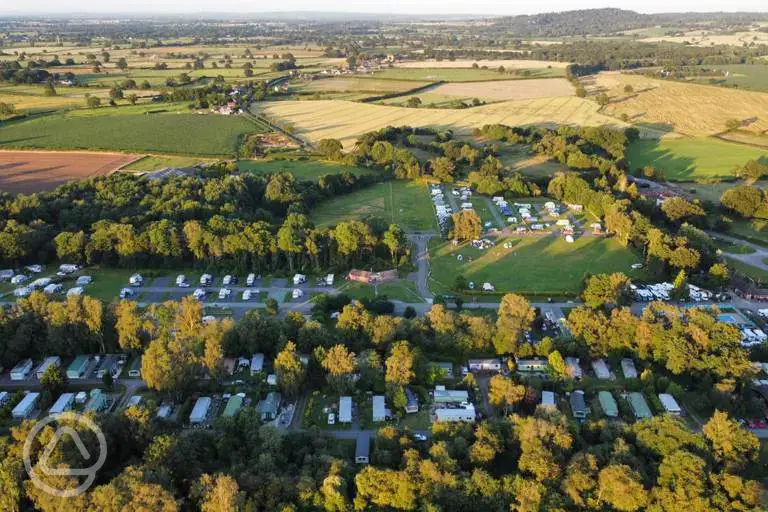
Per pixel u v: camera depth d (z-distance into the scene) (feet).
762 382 525.34
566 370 524.11
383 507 391.86
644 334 551.18
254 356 560.20
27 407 484.74
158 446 400.06
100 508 353.31
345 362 511.40
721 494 375.66
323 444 440.45
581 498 389.39
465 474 404.16
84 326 558.15
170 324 578.66
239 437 436.35
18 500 374.22
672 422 430.20
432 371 528.22
